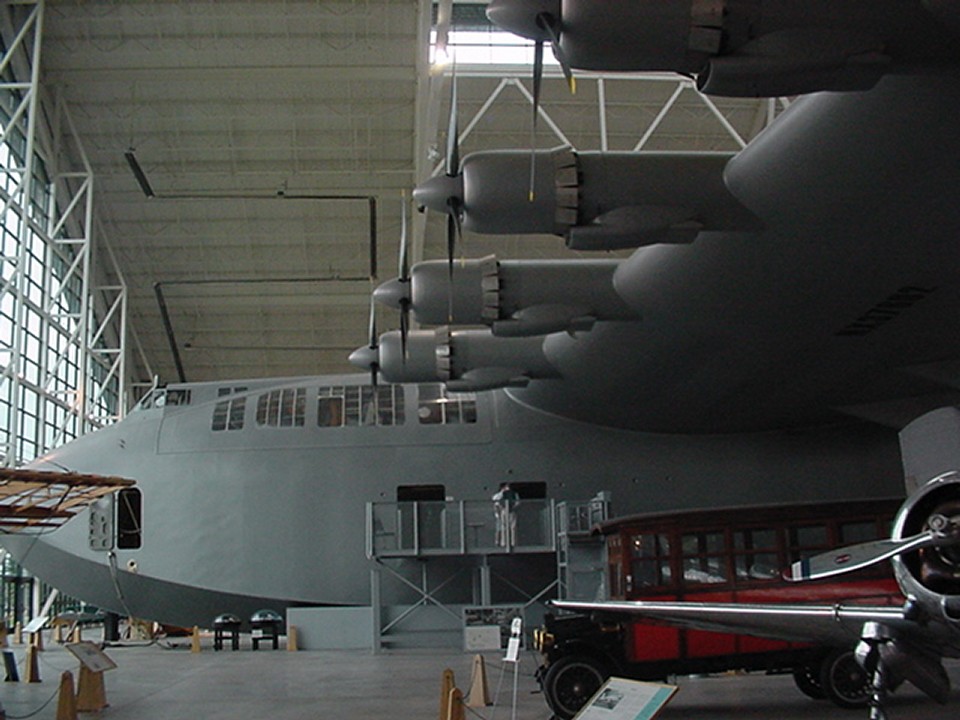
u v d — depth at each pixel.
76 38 30.81
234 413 22.86
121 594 22.33
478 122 33.94
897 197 10.88
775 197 11.20
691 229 11.91
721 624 7.85
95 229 37.84
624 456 22.45
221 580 21.80
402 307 15.91
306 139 34.16
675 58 8.45
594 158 11.98
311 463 22.27
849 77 8.33
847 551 6.58
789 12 8.12
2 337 32.62
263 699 14.25
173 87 32.44
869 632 6.59
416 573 21.95
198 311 41.94
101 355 42.44
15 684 17.41
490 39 31.62
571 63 8.65
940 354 16.39
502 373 18.73
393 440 22.41
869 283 13.32
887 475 22.31
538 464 22.30
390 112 33.16
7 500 15.94
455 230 13.16
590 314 15.28
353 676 16.84
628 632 11.67
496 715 12.29
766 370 17.42
